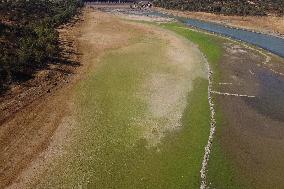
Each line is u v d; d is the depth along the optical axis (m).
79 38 71.12
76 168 34.91
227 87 54.00
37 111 43.16
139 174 34.88
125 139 39.62
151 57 62.66
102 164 35.69
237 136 42.03
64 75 52.94
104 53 63.31
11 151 36.31
